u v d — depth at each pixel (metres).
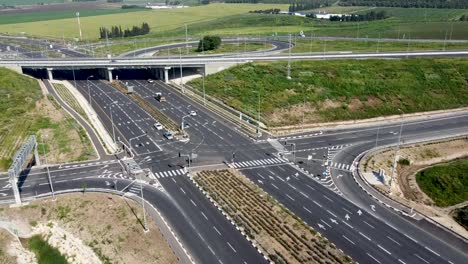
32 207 98.00
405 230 88.12
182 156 123.88
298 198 100.81
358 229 88.31
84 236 88.19
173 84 197.50
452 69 188.88
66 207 97.69
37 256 84.44
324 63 197.12
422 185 113.62
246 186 105.62
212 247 82.12
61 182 109.56
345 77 181.75
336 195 102.44
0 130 138.88
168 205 97.31
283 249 81.31
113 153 126.25
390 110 164.00
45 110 156.75
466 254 80.56
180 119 153.38
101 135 139.25
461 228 90.75
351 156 125.25
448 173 116.88
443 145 134.50
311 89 172.75
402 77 183.38
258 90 173.50
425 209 97.44
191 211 94.69
